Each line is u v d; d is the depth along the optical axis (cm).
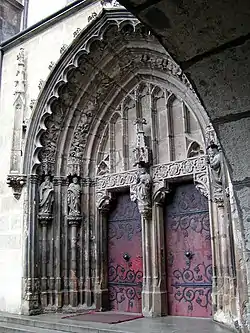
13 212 1162
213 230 919
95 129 1220
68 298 1118
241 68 235
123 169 1155
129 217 1161
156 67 1098
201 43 236
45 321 934
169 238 1059
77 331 855
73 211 1152
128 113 1191
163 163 1064
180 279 1023
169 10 225
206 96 252
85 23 1147
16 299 1091
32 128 1154
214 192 889
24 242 1109
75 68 1115
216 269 899
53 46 1206
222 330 763
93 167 1218
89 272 1148
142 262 1090
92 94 1191
